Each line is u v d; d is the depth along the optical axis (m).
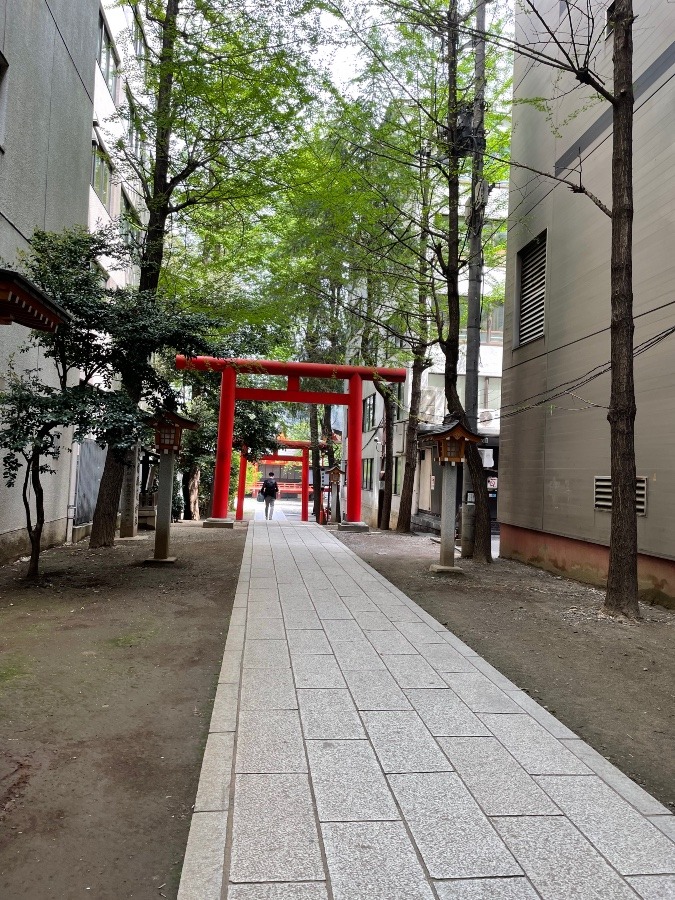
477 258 11.99
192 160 11.12
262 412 22.00
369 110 10.70
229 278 13.45
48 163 10.60
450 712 4.17
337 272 12.66
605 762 3.52
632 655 5.75
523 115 12.66
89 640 5.66
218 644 5.73
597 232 9.73
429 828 2.80
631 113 7.36
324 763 3.41
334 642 5.78
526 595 8.52
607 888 2.43
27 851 2.69
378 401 25.86
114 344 8.30
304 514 29.36
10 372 7.97
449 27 8.15
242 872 2.46
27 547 10.34
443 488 10.16
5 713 4.04
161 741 3.77
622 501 7.28
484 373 21.77
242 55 10.17
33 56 9.71
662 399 8.01
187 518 25.31
